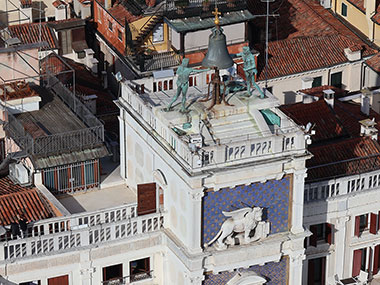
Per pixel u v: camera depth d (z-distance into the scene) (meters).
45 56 168.12
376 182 129.62
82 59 172.25
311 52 174.50
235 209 115.94
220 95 119.25
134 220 118.62
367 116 145.00
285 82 172.12
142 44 165.38
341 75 176.75
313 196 126.81
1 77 138.25
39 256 115.81
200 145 112.69
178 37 162.50
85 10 177.50
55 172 126.25
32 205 123.00
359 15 180.88
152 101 121.50
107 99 159.25
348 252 131.12
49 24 173.00
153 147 119.12
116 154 133.38
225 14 163.88
